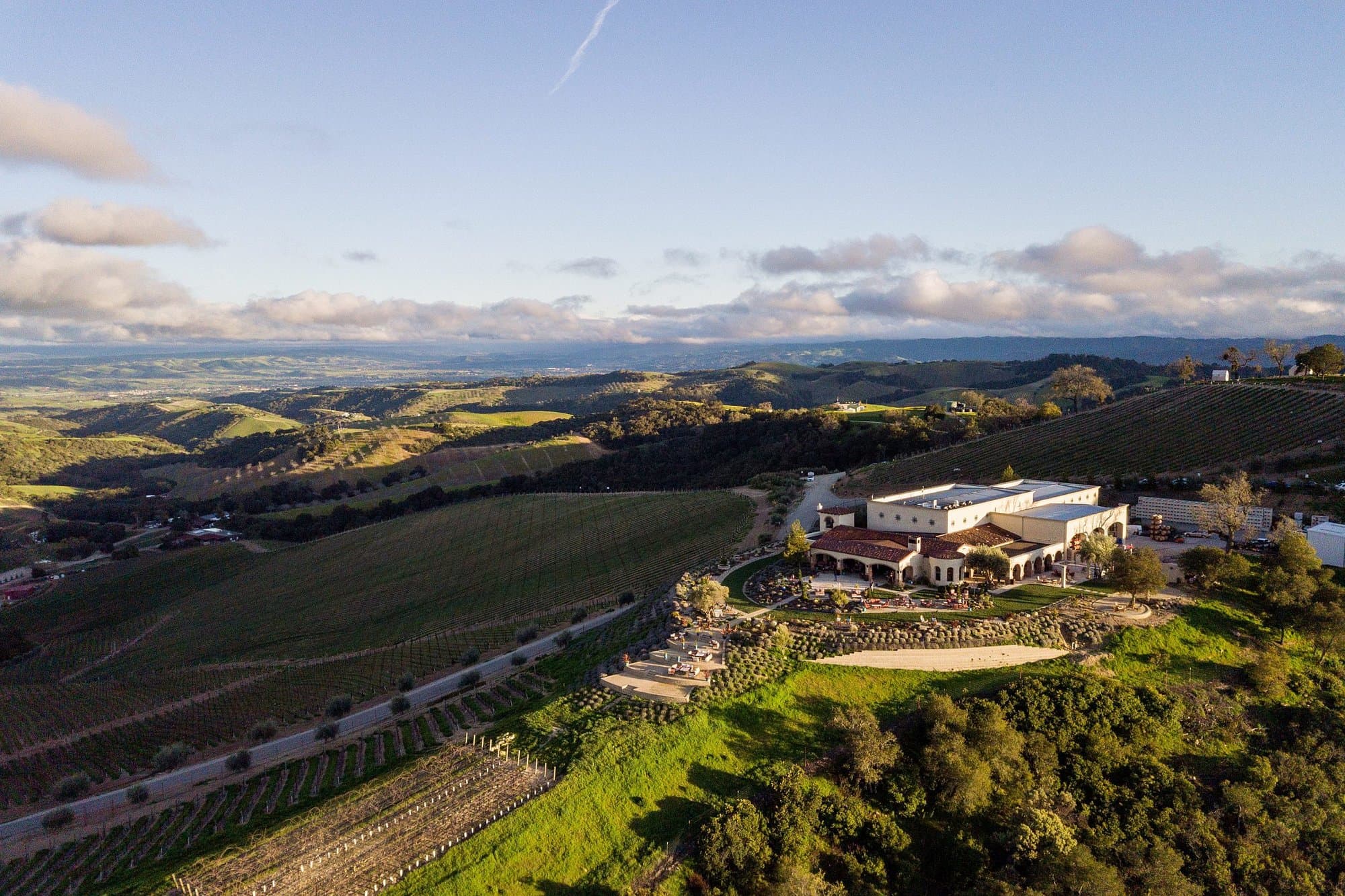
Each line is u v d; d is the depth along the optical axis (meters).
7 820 74.38
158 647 154.25
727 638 72.94
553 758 56.09
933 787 54.22
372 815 52.59
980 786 52.34
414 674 102.62
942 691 62.47
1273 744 61.47
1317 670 70.88
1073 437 167.00
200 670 130.38
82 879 54.91
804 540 92.69
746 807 49.16
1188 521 113.19
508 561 164.88
